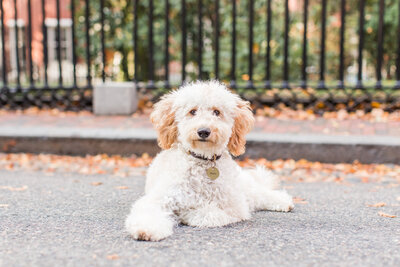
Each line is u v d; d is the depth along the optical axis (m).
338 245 2.85
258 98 7.48
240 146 3.49
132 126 6.51
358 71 7.02
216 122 3.18
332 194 4.30
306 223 3.33
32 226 3.21
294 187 4.60
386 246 2.85
